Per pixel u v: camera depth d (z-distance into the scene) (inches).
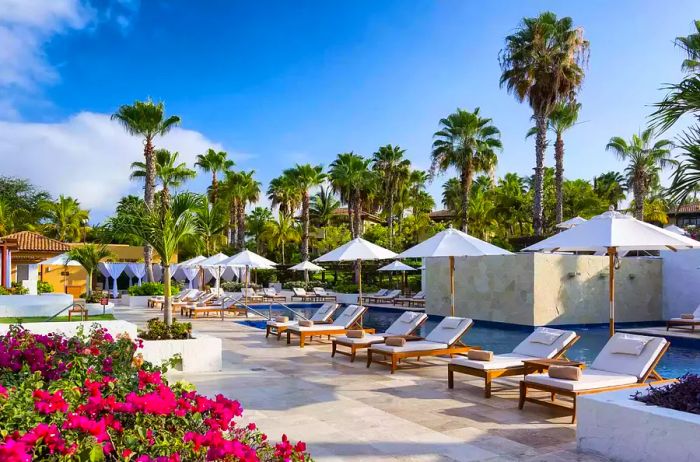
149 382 145.3
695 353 533.6
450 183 1958.7
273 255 1969.7
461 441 219.8
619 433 195.9
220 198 1679.4
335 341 439.2
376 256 583.8
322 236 2023.9
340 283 1430.9
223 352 467.8
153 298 1024.9
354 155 1498.5
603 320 745.0
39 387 133.7
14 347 181.0
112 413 116.0
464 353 394.0
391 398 295.6
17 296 643.5
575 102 994.7
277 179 1861.5
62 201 2006.6
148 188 1130.0
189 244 1301.7
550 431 234.4
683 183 237.8
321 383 335.9
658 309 793.6
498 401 289.1
